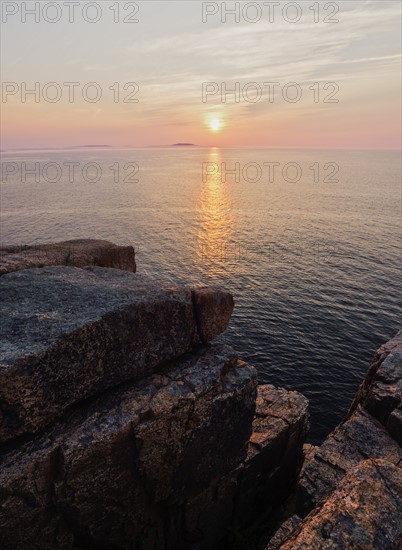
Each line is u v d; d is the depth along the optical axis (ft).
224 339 163.94
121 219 435.94
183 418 31.81
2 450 26.00
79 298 32.32
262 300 207.41
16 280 36.01
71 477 27.14
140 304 31.65
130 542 33.42
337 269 258.57
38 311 30.12
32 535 27.50
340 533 19.17
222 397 33.78
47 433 27.12
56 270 39.29
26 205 508.12
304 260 280.31
